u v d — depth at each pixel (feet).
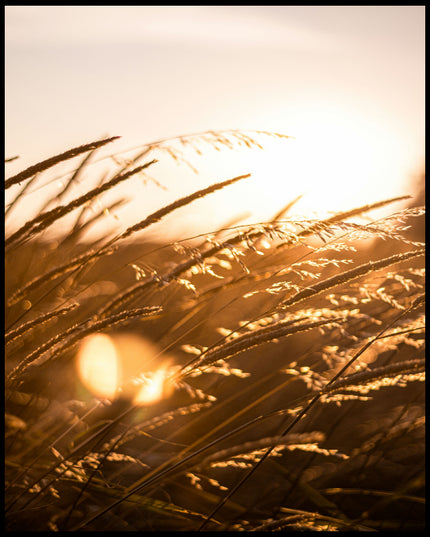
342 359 3.49
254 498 3.49
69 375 3.52
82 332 3.17
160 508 3.28
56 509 3.28
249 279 3.51
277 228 3.31
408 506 3.47
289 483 3.51
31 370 3.34
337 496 3.47
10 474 3.28
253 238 3.32
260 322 3.32
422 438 3.64
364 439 3.65
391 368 3.00
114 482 3.48
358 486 3.49
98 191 3.26
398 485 3.50
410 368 2.99
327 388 3.08
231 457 3.17
